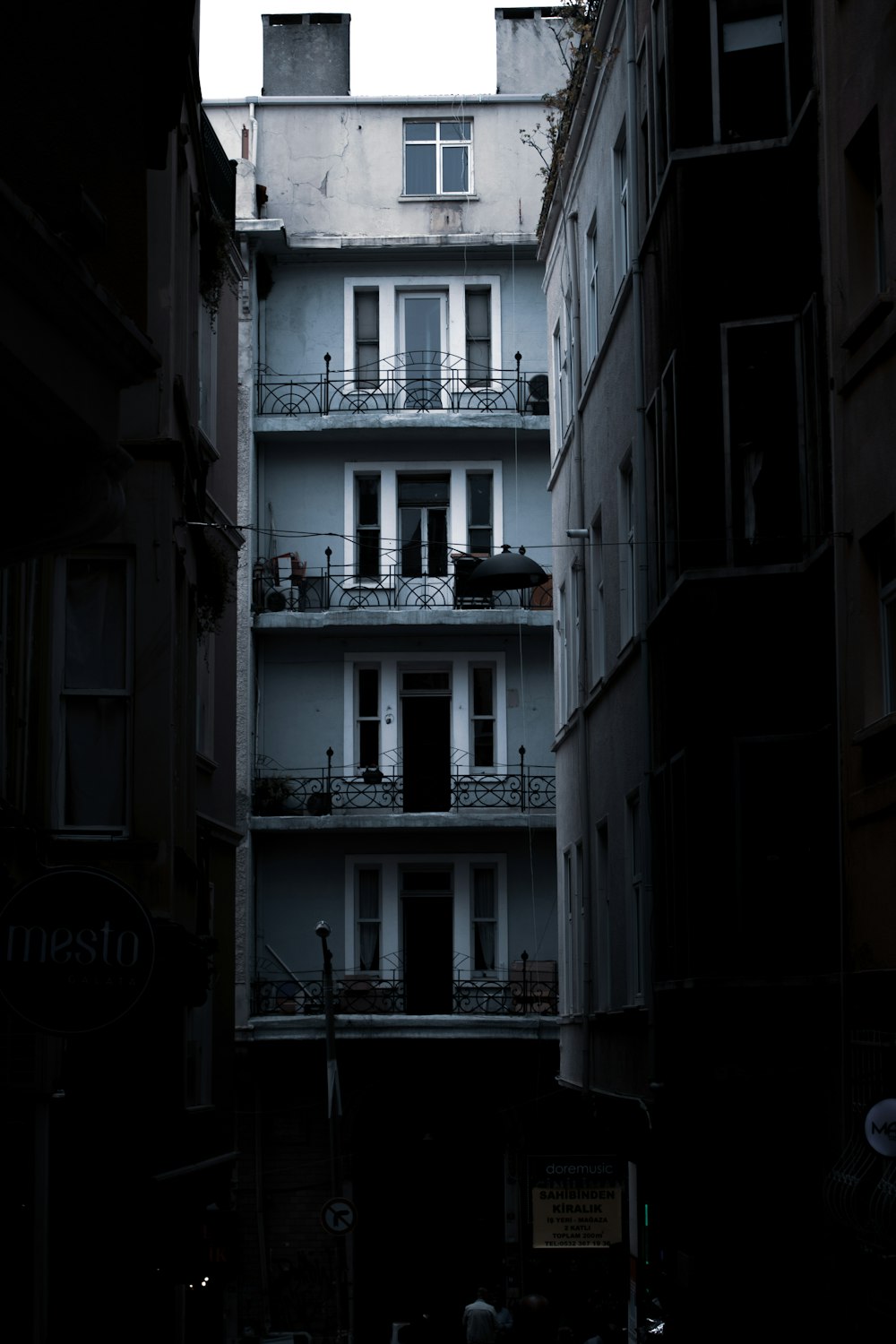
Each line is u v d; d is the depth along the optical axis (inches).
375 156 1423.5
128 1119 601.0
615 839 842.8
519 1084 1311.5
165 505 613.0
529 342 1390.3
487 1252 1315.2
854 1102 513.3
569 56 1445.6
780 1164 587.8
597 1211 1083.3
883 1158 472.7
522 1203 1295.5
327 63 1488.7
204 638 876.0
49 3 339.6
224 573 759.1
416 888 1338.6
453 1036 1266.0
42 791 575.8
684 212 626.5
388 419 1342.3
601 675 905.5
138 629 603.5
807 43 601.6
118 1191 595.2
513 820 1305.4
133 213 381.7
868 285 542.3
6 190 266.5
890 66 510.0
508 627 1336.1
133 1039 604.7
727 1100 589.3
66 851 582.6
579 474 952.9
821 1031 572.7
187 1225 683.4
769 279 609.0
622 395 808.3
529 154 1425.9
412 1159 1331.2
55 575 593.0
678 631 636.1
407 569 1369.3
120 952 437.7
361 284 1396.4
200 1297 891.4
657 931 693.9
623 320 800.9
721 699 597.6
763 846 590.9
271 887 1325.0
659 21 702.5
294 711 1350.9
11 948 436.5
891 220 510.0
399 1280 1315.2
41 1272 526.9
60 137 343.3
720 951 590.2
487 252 1393.9
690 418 616.4
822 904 571.8
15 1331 516.4
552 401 1120.2
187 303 685.9
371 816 1300.4
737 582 600.7
